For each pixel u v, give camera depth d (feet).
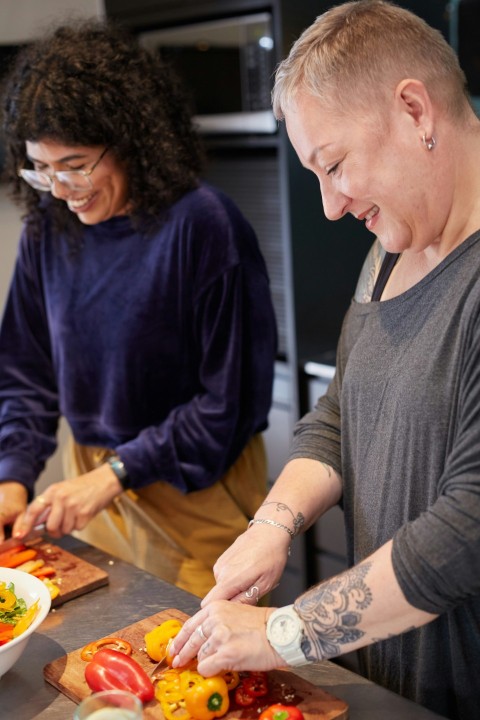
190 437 5.64
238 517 5.94
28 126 5.28
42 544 5.14
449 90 3.50
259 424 5.89
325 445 4.54
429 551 3.26
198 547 5.96
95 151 5.38
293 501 4.28
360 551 4.20
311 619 3.45
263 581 3.98
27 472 5.87
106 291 5.84
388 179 3.47
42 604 3.97
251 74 8.01
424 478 3.76
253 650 3.49
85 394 6.10
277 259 8.75
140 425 5.93
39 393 6.40
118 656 3.75
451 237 3.68
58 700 3.74
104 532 6.37
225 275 5.55
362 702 3.62
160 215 5.65
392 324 3.99
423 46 3.46
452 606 3.36
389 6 3.58
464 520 3.23
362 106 3.41
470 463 3.29
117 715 3.08
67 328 6.02
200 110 8.58
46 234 6.11
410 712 3.54
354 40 3.43
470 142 3.59
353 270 8.70
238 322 5.62
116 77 5.35
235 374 5.63
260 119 8.09
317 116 3.48
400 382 3.83
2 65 9.41
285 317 8.84
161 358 5.79
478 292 3.47
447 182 3.54
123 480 5.59
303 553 8.71
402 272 4.08
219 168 9.04
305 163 3.67
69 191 5.47
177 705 3.56
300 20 7.75
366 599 3.37
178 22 8.63
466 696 3.81
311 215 8.24
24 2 9.71
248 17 7.87
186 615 4.26
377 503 4.03
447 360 3.63
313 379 8.45
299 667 3.86
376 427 4.02
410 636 3.97
